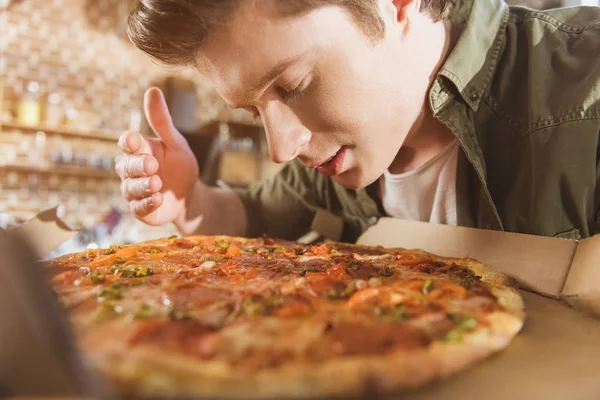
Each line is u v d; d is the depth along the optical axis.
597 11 0.44
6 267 0.17
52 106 1.17
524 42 0.43
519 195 0.41
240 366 0.17
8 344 0.16
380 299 0.24
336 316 0.22
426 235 0.42
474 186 0.43
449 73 0.38
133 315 0.22
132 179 0.42
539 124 0.39
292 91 0.29
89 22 1.24
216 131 1.53
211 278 0.29
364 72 0.29
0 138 1.11
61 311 0.18
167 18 0.27
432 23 0.39
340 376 0.16
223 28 0.26
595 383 0.19
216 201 0.54
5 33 1.12
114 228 1.11
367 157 0.33
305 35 0.26
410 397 0.17
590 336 0.24
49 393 0.16
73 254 0.38
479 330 0.21
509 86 0.43
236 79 0.28
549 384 0.19
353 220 0.55
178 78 1.40
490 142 0.43
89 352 0.18
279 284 0.27
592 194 0.38
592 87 0.38
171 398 0.16
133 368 0.16
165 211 0.45
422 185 0.46
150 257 0.36
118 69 1.30
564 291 0.29
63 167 1.15
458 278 0.30
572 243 0.31
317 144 0.32
